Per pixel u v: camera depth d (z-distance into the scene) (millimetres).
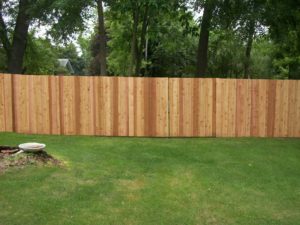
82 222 4359
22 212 4539
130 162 7211
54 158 6828
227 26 12867
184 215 4688
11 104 10078
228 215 4750
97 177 6047
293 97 10297
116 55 21188
